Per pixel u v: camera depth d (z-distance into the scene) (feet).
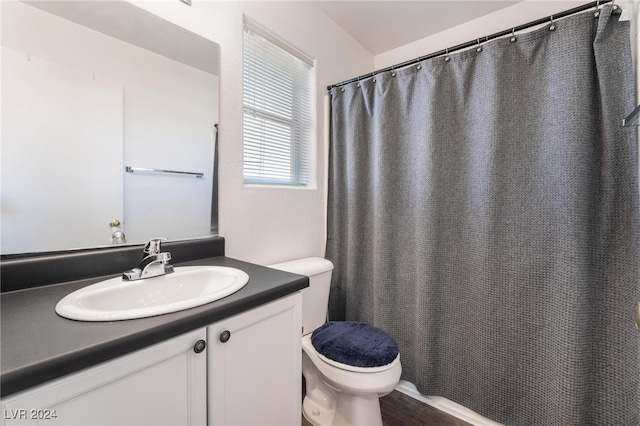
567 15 3.87
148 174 3.75
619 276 3.61
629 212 3.53
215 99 4.36
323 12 6.16
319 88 6.23
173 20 3.90
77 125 3.21
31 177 2.93
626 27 3.48
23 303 2.45
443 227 4.90
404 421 4.70
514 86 4.25
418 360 5.01
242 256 4.73
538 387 4.07
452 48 4.80
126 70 3.55
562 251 3.78
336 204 6.31
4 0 2.80
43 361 1.61
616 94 3.55
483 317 4.54
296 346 3.27
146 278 3.13
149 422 2.08
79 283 3.01
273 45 5.37
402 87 5.37
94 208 3.33
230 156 4.55
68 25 3.14
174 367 2.21
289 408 3.20
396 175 5.47
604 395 3.68
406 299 5.38
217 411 2.49
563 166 3.77
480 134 4.53
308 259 5.64
